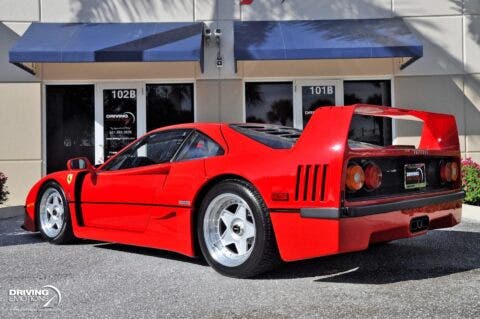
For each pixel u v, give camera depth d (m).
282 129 4.50
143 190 4.30
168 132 4.43
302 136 3.49
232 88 9.59
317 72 9.65
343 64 9.64
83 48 8.19
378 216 3.40
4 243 5.30
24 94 9.42
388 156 3.56
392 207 3.49
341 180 3.22
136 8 9.57
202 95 9.56
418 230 3.81
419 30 9.66
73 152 9.66
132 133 9.68
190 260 4.39
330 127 3.37
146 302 3.23
